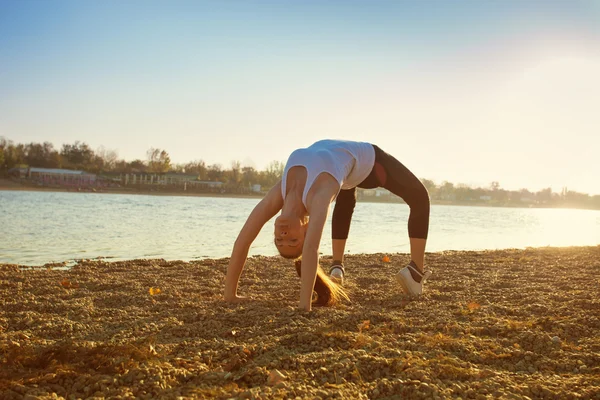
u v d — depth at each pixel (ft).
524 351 8.56
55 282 15.88
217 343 8.75
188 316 11.05
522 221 111.24
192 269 19.76
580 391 6.81
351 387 6.91
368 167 13.42
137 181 371.76
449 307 12.41
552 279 17.46
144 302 12.92
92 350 8.09
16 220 54.70
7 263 23.25
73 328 10.12
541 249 30.86
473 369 7.67
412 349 8.66
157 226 52.49
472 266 21.57
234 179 415.64
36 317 11.02
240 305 12.36
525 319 11.00
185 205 135.44
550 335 9.66
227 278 12.87
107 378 6.95
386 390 6.84
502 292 14.80
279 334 9.52
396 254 26.63
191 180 384.06
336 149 12.81
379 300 13.52
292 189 12.05
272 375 7.13
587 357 8.28
